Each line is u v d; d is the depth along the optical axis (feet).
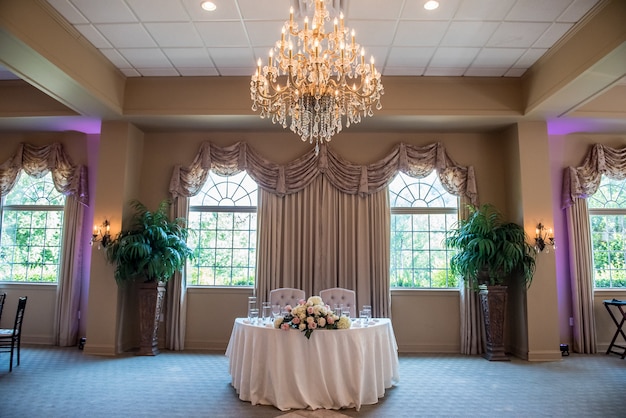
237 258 22.06
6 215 23.34
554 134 22.25
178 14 14.71
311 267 20.75
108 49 17.08
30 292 22.29
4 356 18.89
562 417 12.04
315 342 12.96
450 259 21.63
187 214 21.49
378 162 21.30
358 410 12.60
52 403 12.91
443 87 19.61
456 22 15.08
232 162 21.57
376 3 13.98
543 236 19.36
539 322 19.03
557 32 15.64
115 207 19.95
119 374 16.14
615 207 22.49
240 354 14.07
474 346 20.29
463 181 21.40
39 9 14.01
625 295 21.48
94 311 19.53
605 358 19.42
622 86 19.71
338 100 12.86
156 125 21.02
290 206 21.40
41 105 20.12
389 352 14.51
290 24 12.55
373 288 20.57
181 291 20.81
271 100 13.73
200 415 12.08
